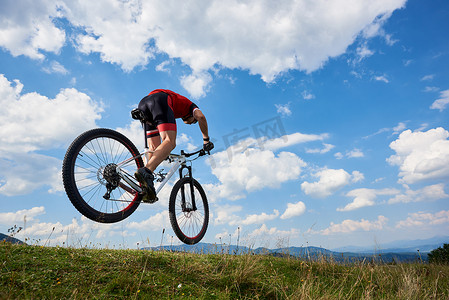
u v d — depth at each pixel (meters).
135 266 2.90
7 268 2.39
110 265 2.84
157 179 3.31
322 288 3.63
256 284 3.16
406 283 3.83
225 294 2.71
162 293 2.48
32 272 2.41
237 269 3.30
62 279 2.39
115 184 2.78
